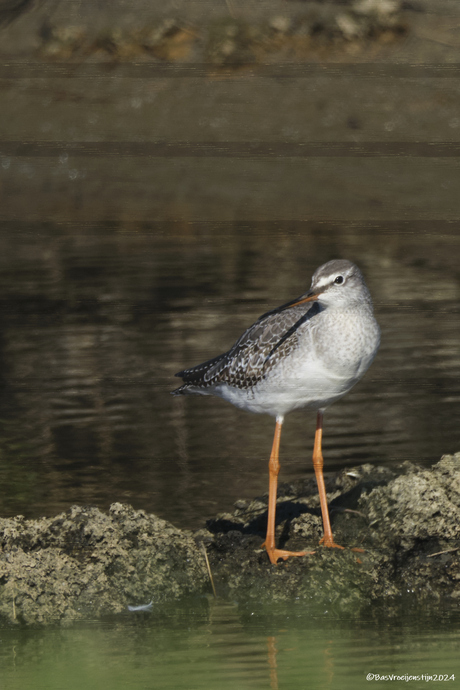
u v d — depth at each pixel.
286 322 10.23
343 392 10.16
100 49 30.80
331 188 24.56
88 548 9.66
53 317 17.77
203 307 18.11
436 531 9.59
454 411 13.60
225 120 27.92
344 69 29.48
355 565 9.46
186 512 10.90
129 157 26.52
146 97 28.89
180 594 9.34
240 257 21.00
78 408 14.20
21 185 25.25
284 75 29.30
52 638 8.46
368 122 27.45
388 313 17.56
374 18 30.69
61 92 29.41
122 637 8.44
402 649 8.02
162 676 7.54
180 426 13.52
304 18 31.06
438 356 15.63
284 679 7.45
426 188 24.38
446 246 21.45
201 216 23.75
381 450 12.38
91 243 22.19
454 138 26.73
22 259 21.08
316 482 11.24
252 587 9.36
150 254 21.34
